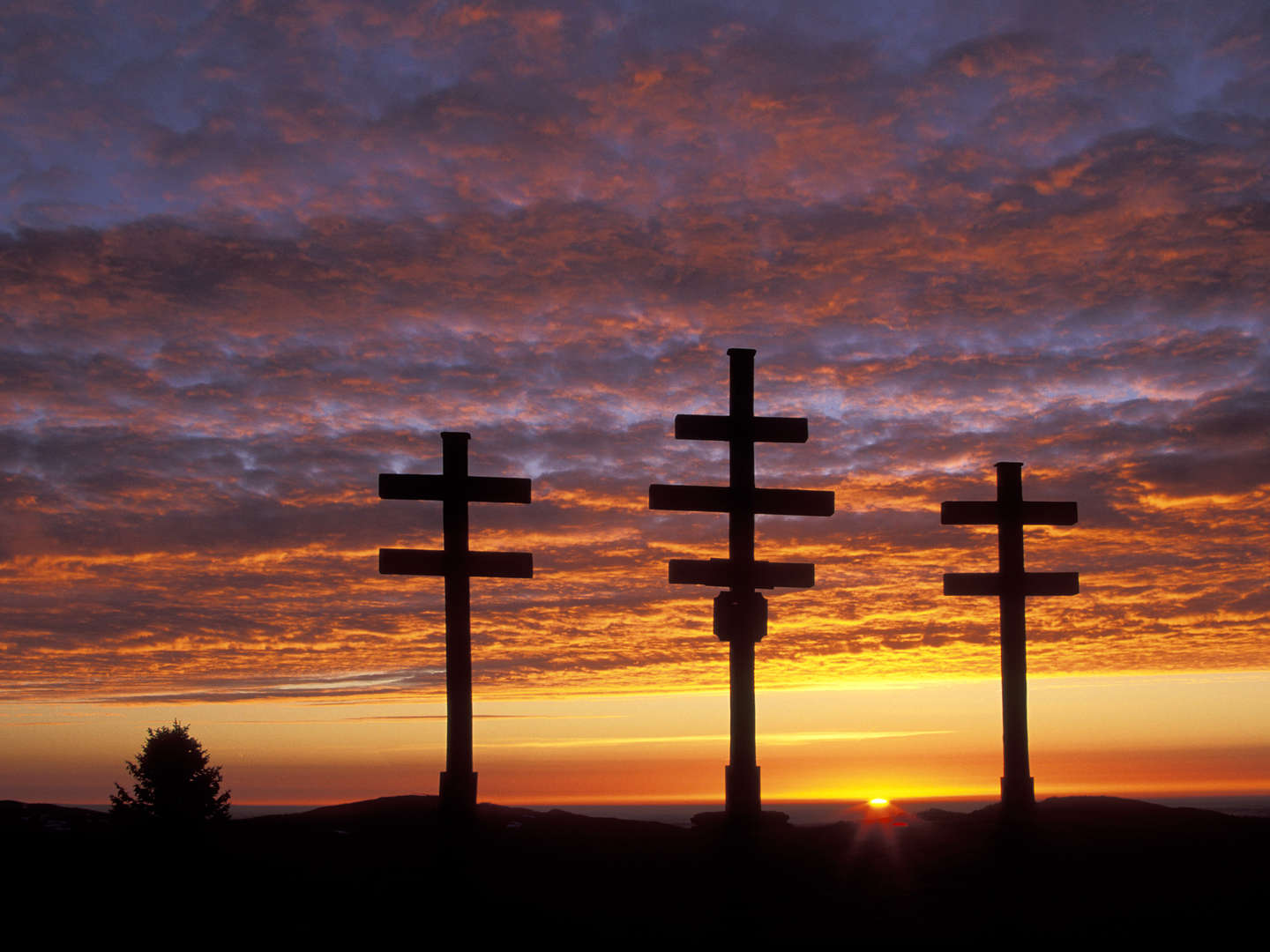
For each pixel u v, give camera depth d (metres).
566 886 14.27
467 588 14.87
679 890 14.12
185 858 15.52
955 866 15.03
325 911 13.47
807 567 15.33
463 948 12.32
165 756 17.41
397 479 14.84
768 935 12.59
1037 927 12.65
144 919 13.30
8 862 15.31
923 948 12.07
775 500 15.34
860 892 14.04
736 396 15.42
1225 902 13.44
